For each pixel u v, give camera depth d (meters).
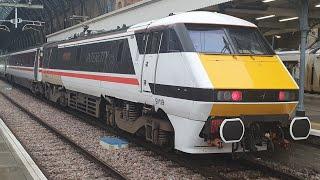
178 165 9.48
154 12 21.86
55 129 13.58
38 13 55.62
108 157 10.17
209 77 8.34
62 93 19.30
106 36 13.41
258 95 8.54
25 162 8.81
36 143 11.95
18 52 34.34
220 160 9.90
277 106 8.81
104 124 14.80
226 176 8.66
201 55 8.77
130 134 12.75
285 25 23.02
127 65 11.49
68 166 9.45
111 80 12.59
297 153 10.75
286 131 9.19
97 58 14.00
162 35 9.80
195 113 8.41
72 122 15.84
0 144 10.65
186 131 8.79
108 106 13.48
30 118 16.94
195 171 8.95
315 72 27.98
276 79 8.91
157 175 8.68
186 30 9.20
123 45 11.96
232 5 16.86
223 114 8.45
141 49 10.74
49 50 21.39
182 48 8.96
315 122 14.09
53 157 10.29
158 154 10.48
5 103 22.56
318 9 18.53
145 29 10.66
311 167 9.36
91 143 11.89
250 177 8.61
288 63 30.06
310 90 28.58
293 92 9.00
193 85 8.43
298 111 13.65
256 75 8.77
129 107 11.60
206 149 8.77
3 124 14.29
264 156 10.32
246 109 8.55
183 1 18.42
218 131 8.46
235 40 9.41
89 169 9.20
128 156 10.29
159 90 9.68
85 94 15.89
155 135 10.01
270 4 17.70
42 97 24.64
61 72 18.44
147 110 10.49
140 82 10.67
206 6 16.53
